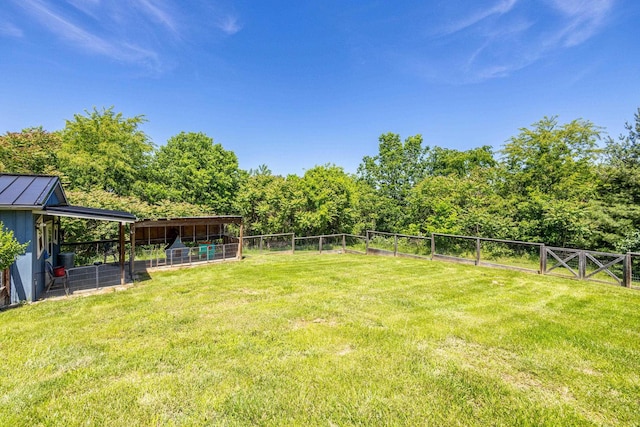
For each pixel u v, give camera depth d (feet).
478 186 59.67
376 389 11.25
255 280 29.22
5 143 50.85
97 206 45.39
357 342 15.21
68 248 42.65
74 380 11.79
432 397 10.81
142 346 14.78
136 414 9.86
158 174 70.85
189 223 38.63
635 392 11.18
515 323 17.81
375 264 37.91
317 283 27.84
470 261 37.40
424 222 63.00
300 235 63.52
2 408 10.11
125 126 65.16
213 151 79.87
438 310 20.13
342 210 63.26
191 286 26.99
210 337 15.80
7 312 19.97
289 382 11.67
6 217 22.09
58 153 53.26
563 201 45.52
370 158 94.32
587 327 17.20
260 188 69.05
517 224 48.65
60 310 20.38
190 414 9.89
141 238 44.70
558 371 12.59
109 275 31.58
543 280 28.81
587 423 9.54
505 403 10.51
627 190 41.42
